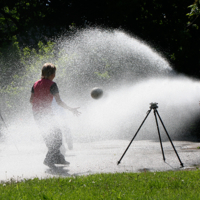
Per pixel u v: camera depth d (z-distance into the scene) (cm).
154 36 6812
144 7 6931
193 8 6044
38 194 1534
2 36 10269
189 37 6272
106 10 7000
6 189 1642
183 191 1560
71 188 1672
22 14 9800
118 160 2677
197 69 6378
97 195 1527
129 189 1636
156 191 1578
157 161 2612
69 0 8331
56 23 8900
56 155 2364
